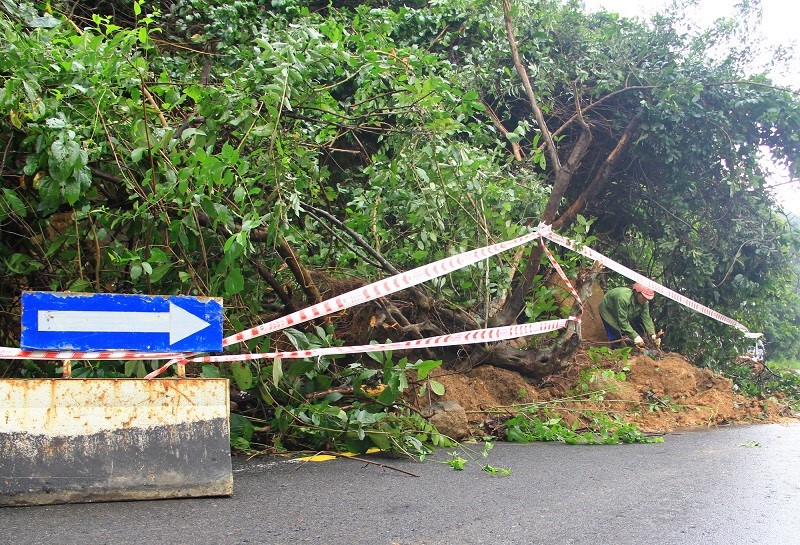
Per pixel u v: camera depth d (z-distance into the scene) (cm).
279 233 508
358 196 695
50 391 356
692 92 922
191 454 369
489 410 623
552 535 320
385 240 674
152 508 345
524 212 782
